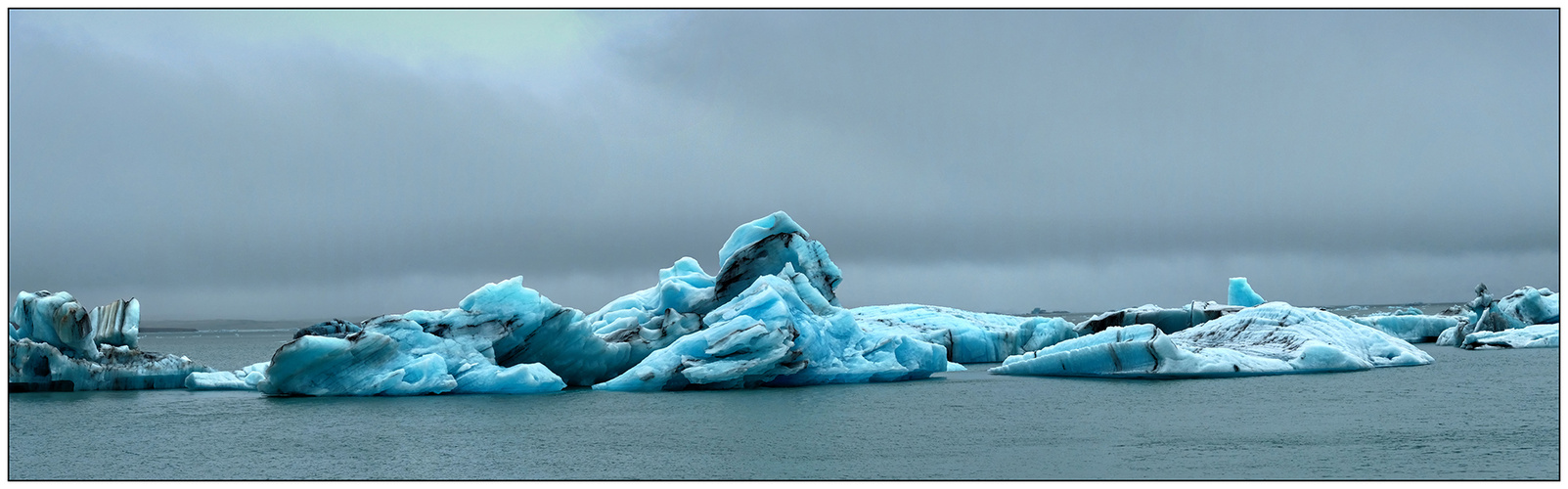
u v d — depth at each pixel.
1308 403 28.41
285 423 25.97
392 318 32.50
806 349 35.09
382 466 20.89
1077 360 38.00
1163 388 32.53
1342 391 31.02
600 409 28.42
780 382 35.16
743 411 28.11
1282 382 33.62
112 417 27.42
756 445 22.78
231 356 77.75
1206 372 35.75
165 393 32.81
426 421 26.31
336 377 31.66
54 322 33.22
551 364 34.72
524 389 32.03
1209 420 25.59
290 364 30.98
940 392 32.56
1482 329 55.66
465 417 26.97
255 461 21.55
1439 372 36.97
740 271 42.75
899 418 26.72
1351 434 23.25
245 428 25.31
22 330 33.75
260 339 142.62
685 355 33.66
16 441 24.05
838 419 26.58
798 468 20.20
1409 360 39.38
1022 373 39.78
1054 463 20.47
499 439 23.66
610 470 20.22
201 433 24.73
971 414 27.33
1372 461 20.33
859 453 21.78
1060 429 24.48
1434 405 27.80
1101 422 25.41
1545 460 20.31
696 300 43.62
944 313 53.00
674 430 24.77
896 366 36.72
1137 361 36.75
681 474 19.78
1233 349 40.00
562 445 22.86
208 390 33.50
